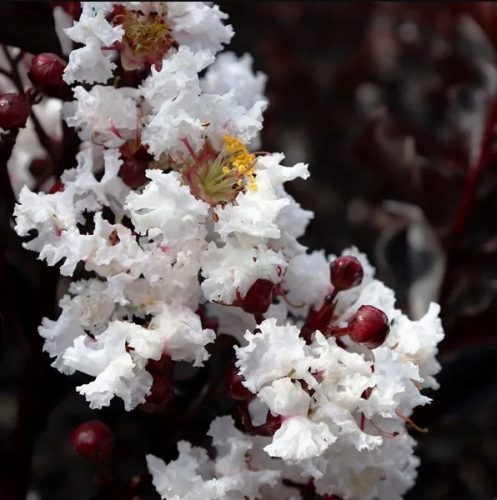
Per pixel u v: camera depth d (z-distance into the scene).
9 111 0.52
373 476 0.53
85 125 0.52
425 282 0.65
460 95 0.73
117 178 0.52
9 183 0.54
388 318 0.51
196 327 0.50
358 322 0.51
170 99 0.51
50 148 0.56
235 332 0.52
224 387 0.53
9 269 0.57
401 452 0.52
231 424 0.52
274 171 0.51
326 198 0.88
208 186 0.51
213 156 0.51
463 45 0.86
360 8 1.05
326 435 0.50
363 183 0.90
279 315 0.52
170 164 0.51
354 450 0.51
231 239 0.50
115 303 0.51
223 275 0.50
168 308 0.50
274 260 0.50
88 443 0.53
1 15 0.54
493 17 0.66
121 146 0.52
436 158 0.71
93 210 0.52
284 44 1.01
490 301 0.63
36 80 0.53
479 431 0.73
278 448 0.49
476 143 0.68
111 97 0.51
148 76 0.52
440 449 0.71
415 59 0.97
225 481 0.51
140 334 0.50
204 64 0.51
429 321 0.52
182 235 0.50
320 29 1.05
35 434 0.57
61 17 0.55
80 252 0.50
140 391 0.50
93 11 0.52
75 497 0.70
